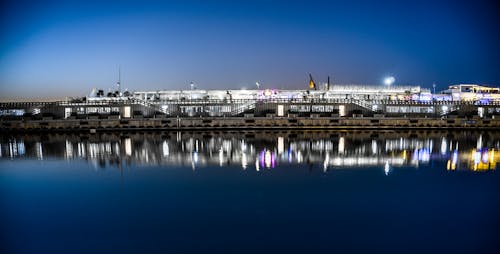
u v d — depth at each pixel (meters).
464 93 118.19
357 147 68.56
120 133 85.12
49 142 74.44
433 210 35.91
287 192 41.25
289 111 91.00
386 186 43.69
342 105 91.31
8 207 36.75
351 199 39.09
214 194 40.62
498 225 32.06
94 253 27.50
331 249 27.97
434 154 62.62
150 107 90.19
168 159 58.34
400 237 29.89
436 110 92.19
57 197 39.81
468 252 27.50
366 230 31.25
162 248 28.20
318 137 79.62
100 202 38.16
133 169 51.84
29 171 51.06
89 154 62.66
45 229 31.55
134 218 33.84
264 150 65.62
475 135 83.25
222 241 29.23
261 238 29.81
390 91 120.44
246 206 36.91
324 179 46.53
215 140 76.12
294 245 28.58
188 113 90.75
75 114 88.94
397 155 61.59
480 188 43.06
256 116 90.81
